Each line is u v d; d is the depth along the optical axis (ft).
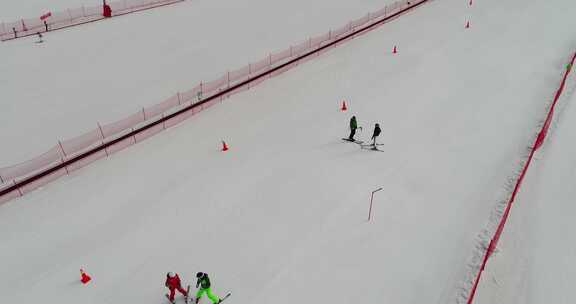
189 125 60.23
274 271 33.47
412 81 70.59
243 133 57.11
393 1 121.90
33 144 54.03
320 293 31.35
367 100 64.80
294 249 35.60
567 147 50.01
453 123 56.24
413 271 33.24
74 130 57.47
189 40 91.81
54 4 109.60
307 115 61.26
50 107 63.41
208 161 50.37
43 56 81.61
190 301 31.35
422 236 36.78
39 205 43.34
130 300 31.78
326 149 51.60
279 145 53.21
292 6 118.42
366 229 37.65
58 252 36.73
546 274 33.17
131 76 74.08
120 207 42.60
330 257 34.65
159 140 56.24
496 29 94.63
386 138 53.36
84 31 96.12
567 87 65.31
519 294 31.45
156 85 70.95
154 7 115.85
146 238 37.96
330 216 39.40
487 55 79.87
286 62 80.28
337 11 113.39
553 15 101.60
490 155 48.75
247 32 97.30
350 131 55.88
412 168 46.70
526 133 53.16
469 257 34.65
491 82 68.28
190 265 34.63
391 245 35.81
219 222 39.47
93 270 34.60
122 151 53.72
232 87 69.51
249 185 44.93
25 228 39.93
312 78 75.25
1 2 108.78
